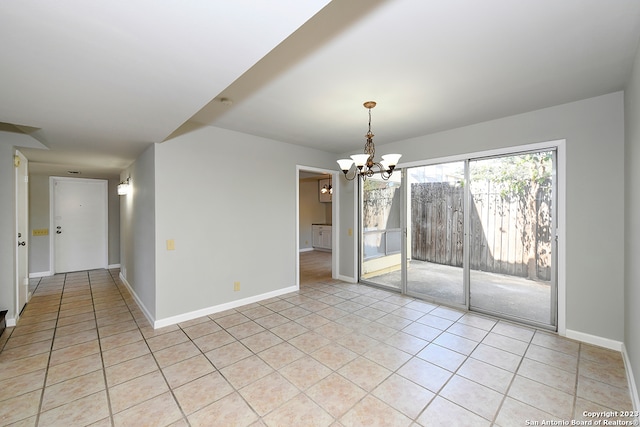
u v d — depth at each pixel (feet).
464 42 5.91
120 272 18.62
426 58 6.52
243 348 8.77
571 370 7.50
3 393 6.62
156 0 3.53
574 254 9.27
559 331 9.60
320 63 6.70
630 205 7.34
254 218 13.10
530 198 10.47
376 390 6.73
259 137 13.24
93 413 5.99
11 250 10.36
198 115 10.30
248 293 12.89
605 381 7.01
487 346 8.86
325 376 7.29
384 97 8.66
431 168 13.15
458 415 5.91
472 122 11.12
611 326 8.63
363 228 16.94
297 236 14.99
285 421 5.75
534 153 10.28
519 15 5.08
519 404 6.23
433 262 13.28
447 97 8.71
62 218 19.04
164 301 10.50
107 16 3.81
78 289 15.38
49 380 7.13
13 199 10.45
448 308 12.30
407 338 9.41
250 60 5.05
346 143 14.47
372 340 9.28
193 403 6.29
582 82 7.79
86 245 19.86
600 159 8.74
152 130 8.89
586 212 9.01
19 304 11.39
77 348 8.79
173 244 10.71
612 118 8.52
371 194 16.55
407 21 5.21
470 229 12.01
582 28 5.47
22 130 10.53
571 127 9.21
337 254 17.52
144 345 8.98
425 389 6.76
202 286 11.44
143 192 11.91
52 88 5.98
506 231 11.08
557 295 9.73
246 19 3.95
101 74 5.43
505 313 11.10
